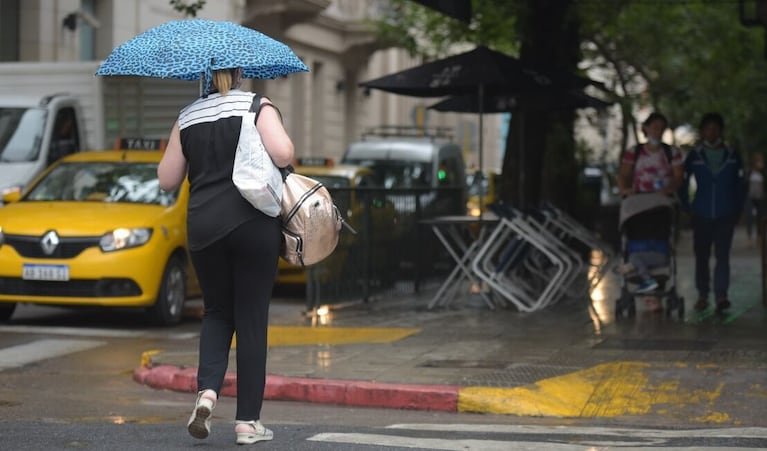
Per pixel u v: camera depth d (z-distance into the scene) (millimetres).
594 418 11430
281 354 14523
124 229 18016
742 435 9969
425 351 14773
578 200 33594
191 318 19859
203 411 8750
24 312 20469
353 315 19156
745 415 11266
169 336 17516
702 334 16281
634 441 9570
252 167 8664
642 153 18188
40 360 15156
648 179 18141
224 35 8797
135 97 27531
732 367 13375
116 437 9352
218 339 9008
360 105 56125
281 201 8898
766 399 11844
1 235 18062
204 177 8820
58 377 13938
